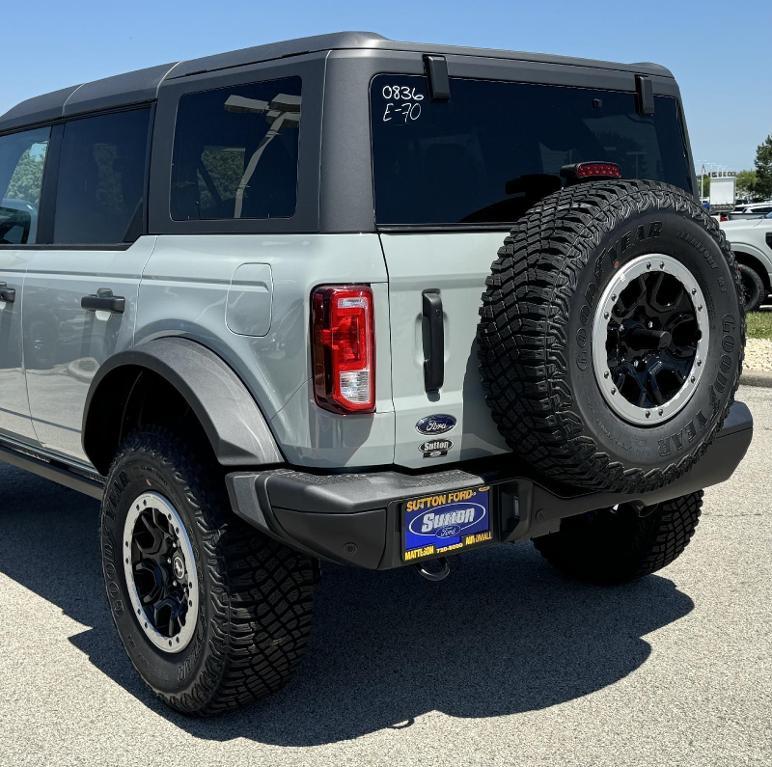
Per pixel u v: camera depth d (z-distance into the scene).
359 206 2.87
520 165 3.29
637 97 3.73
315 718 3.23
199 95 3.41
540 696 3.35
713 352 3.11
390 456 2.91
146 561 3.37
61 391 4.02
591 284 2.78
